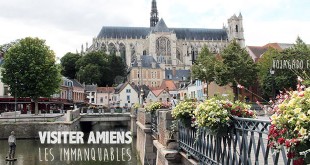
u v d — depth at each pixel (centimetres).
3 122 4859
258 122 634
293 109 514
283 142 509
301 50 6334
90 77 13638
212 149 938
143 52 19025
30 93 6019
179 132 1381
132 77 15475
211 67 6825
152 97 11431
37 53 6122
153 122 2364
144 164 2486
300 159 493
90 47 18950
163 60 17775
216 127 830
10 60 6009
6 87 7300
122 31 19400
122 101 11950
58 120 5134
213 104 853
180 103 1215
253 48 9794
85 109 7219
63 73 14588
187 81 11238
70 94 10206
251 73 6500
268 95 6581
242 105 856
